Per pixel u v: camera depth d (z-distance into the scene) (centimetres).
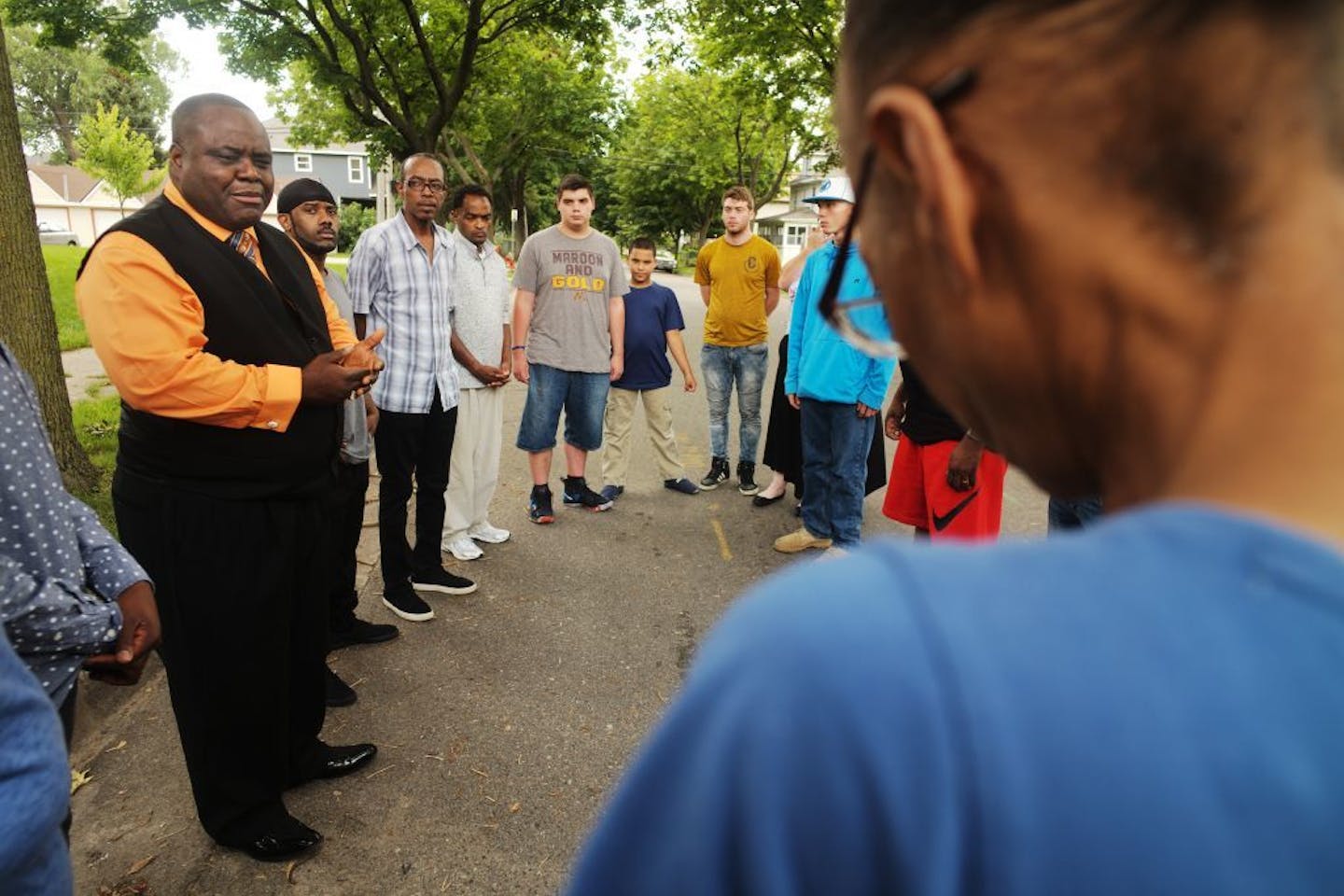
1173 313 36
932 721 32
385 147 1628
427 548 394
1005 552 37
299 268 234
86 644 132
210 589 211
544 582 413
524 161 2158
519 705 310
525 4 1460
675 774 36
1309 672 32
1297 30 34
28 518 129
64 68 5681
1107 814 31
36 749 90
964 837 31
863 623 34
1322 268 34
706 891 34
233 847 234
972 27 38
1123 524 37
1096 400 39
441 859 236
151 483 207
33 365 454
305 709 255
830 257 417
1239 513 35
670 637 365
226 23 1336
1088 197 36
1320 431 34
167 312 195
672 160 4162
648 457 638
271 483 215
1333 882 30
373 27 1437
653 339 531
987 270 40
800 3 1430
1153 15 34
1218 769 31
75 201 5141
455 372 380
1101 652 32
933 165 39
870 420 408
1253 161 34
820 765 32
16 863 87
